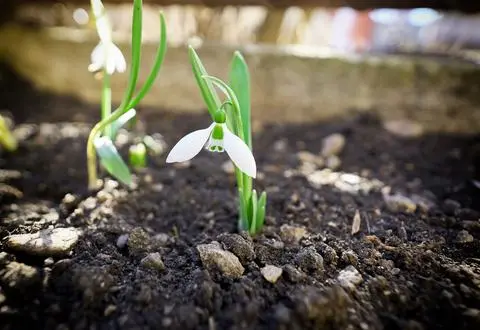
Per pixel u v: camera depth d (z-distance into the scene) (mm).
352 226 165
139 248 146
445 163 242
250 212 154
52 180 206
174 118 303
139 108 316
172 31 376
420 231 161
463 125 285
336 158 248
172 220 175
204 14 373
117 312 115
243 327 111
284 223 170
